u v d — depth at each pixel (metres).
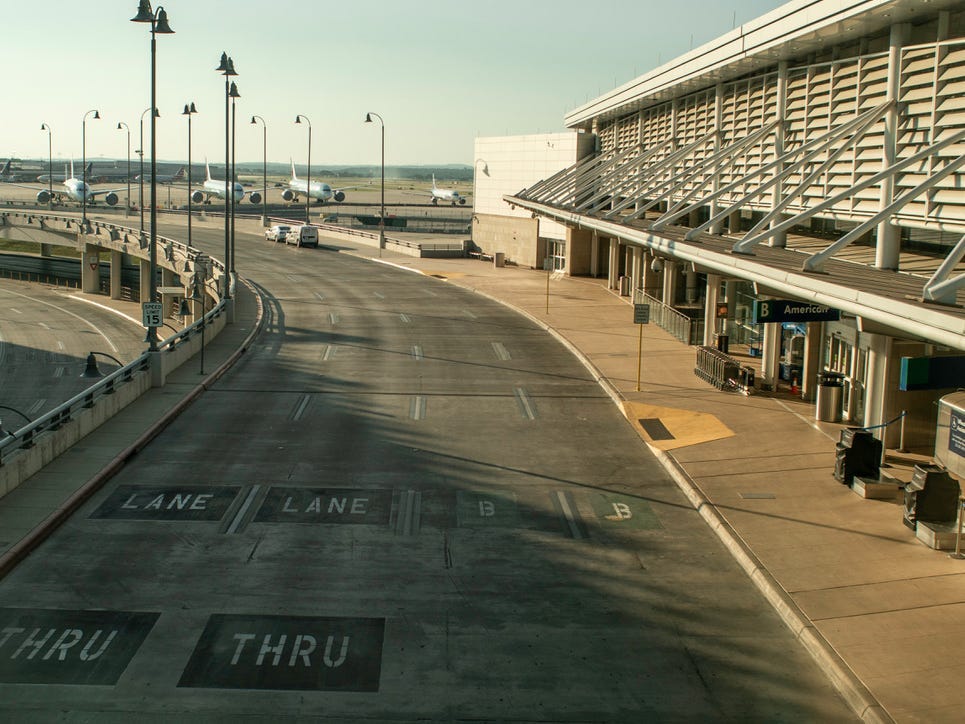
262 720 11.91
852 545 17.58
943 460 18.66
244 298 53.62
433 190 196.88
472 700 12.49
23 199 170.12
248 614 14.81
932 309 13.48
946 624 14.37
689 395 30.05
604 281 63.06
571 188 51.66
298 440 24.86
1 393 40.19
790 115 28.75
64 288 85.69
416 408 28.64
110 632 14.13
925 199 20.64
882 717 11.81
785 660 13.67
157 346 30.84
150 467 22.30
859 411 26.25
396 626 14.54
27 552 17.03
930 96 20.75
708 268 26.70
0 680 12.71
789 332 31.59
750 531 18.36
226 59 49.38
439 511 19.72
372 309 50.16
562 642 14.13
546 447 24.69
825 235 28.34
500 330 43.94
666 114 43.03
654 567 17.03
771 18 26.16
